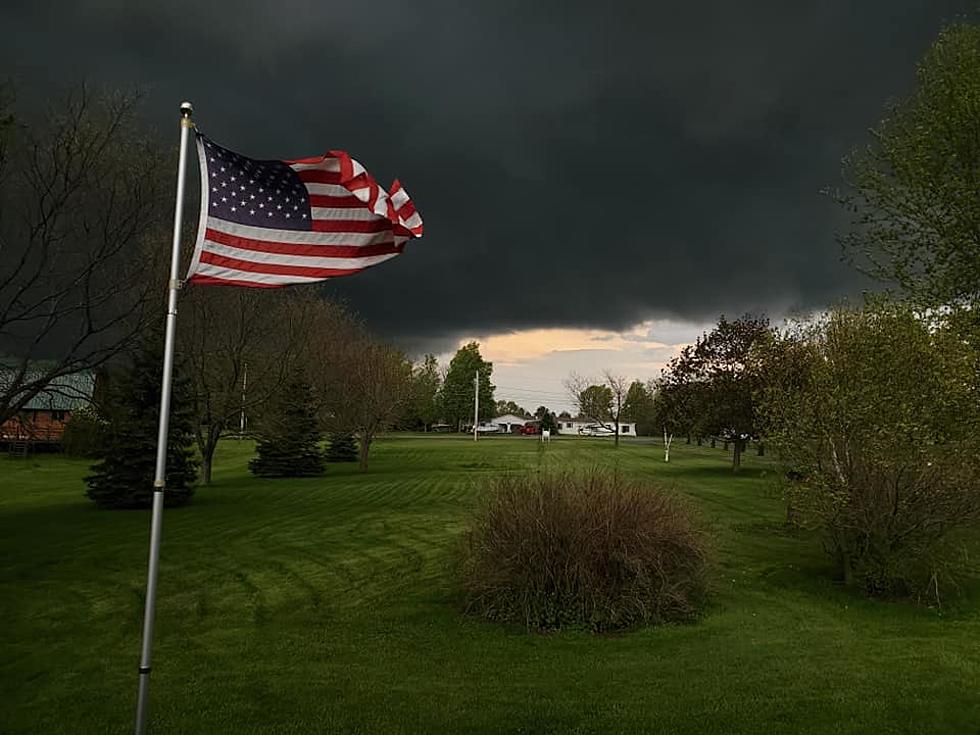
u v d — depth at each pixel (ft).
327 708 20.22
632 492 31.99
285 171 19.53
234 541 50.75
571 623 29.04
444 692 21.53
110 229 63.10
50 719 19.66
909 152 48.88
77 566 42.65
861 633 28.27
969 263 46.52
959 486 32.42
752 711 19.81
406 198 20.33
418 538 51.24
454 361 342.03
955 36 48.57
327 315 130.21
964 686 21.88
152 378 72.49
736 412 104.17
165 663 25.02
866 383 34.09
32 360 64.18
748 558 42.52
